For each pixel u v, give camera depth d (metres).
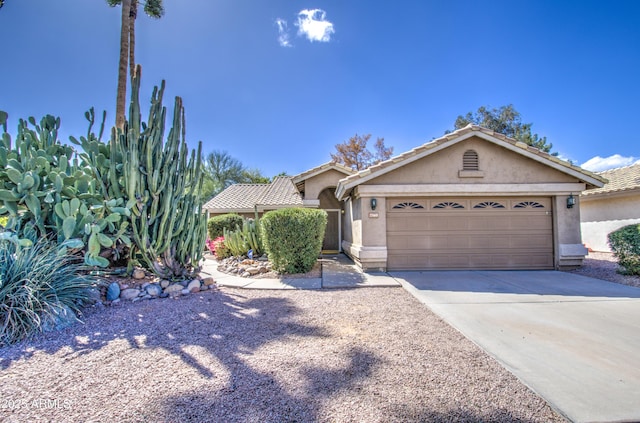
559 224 10.86
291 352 4.32
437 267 10.99
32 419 2.84
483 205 11.13
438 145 10.61
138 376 3.65
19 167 6.87
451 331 5.16
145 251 7.89
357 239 12.02
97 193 7.80
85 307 6.34
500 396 3.21
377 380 3.53
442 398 3.17
